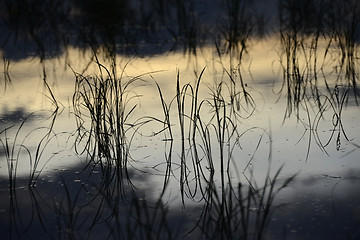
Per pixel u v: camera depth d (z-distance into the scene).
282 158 7.34
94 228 5.81
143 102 9.84
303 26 15.74
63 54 14.12
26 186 6.83
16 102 10.27
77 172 7.20
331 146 7.66
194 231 5.65
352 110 9.13
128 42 15.17
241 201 6.22
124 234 5.64
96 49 14.47
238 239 5.45
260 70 11.97
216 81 11.16
